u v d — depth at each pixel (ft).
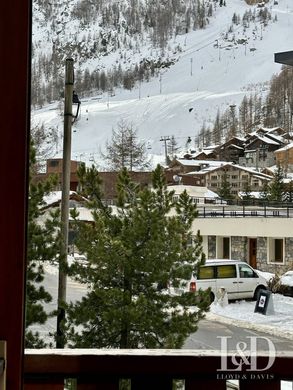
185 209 12.95
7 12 2.60
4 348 2.52
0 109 2.58
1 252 2.56
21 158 2.59
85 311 12.67
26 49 2.60
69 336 12.14
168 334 12.96
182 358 3.50
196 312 12.48
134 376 3.49
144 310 13.26
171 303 13.34
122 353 3.49
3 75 2.59
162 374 3.50
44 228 11.07
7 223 2.57
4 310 2.54
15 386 2.52
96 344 12.85
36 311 10.97
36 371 3.42
